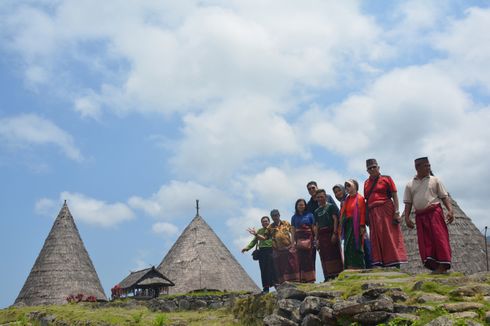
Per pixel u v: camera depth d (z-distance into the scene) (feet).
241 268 96.17
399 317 24.91
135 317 50.34
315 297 30.30
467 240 58.29
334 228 39.37
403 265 56.54
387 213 35.83
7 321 67.67
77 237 105.91
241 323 41.57
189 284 87.61
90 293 97.50
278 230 43.70
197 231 97.91
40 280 96.12
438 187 31.83
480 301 24.71
